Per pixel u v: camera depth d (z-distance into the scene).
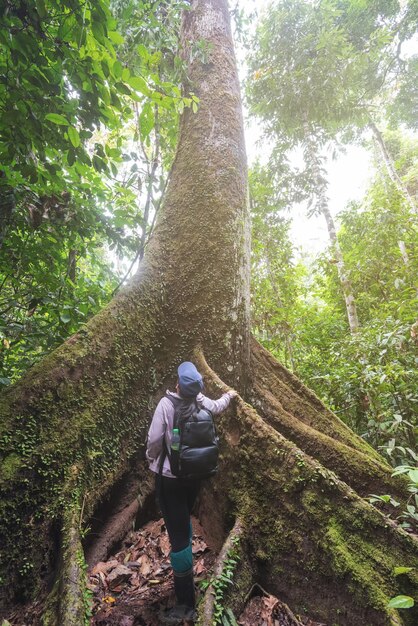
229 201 3.88
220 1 4.93
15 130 2.26
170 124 4.63
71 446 2.65
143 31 3.04
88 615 1.89
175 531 2.23
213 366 3.41
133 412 3.10
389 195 7.90
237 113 4.36
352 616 2.02
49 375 2.73
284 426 3.43
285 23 9.64
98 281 5.66
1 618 2.07
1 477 2.32
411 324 4.70
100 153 2.64
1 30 1.96
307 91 9.80
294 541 2.34
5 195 3.03
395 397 4.05
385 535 2.16
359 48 10.61
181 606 2.16
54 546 2.35
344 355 5.21
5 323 3.96
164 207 4.00
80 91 2.37
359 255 7.46
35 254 3.95
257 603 2.25
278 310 7.75
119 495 2.96
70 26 2.14
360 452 3.28
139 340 3.26
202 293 3.57
